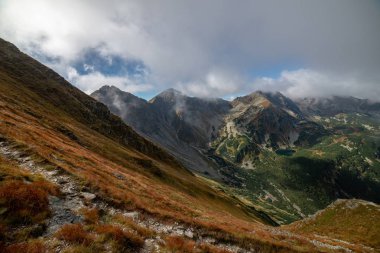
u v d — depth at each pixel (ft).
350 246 139.03
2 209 51.34
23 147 93.20
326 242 136.26
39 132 156.46
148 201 108.06
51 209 59.88
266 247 88.28
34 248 45.16
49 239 49.80
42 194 60.85
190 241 71.36
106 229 57.62
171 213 89.76
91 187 81.20
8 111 185.26
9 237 46.70
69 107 473.26
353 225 242.17
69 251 47.52
